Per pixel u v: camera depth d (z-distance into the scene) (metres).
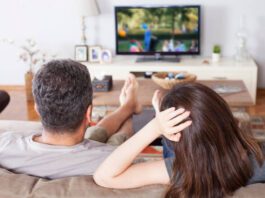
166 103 0.99
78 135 1.21
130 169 1.06
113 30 5.04
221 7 4.84
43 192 1.03
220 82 3.72
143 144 1.04
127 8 4.82
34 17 5.05
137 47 4.96
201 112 0.93
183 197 0.97
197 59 4.90
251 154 1.00
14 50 5.17
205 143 0.93
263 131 3.69
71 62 1.16
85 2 4.61
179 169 0.98
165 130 0.95
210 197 0.95
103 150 1.24
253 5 4.80
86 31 5.06
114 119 2.11
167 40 4.89
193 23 4.80
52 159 1.20
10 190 1.04
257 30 4.86
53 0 4.98
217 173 0.94
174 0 4.87
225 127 0.95
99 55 4.81
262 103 4.58
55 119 1.15
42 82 1.11
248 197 0.95
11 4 5.02
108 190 1.04
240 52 4.78
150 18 4.83
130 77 2.38
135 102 2.30
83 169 1.21
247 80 4.49
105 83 3.39
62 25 5.06
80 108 1.15
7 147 1.22
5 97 3.11
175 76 3.56
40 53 5.18
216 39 4.96
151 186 1.05
